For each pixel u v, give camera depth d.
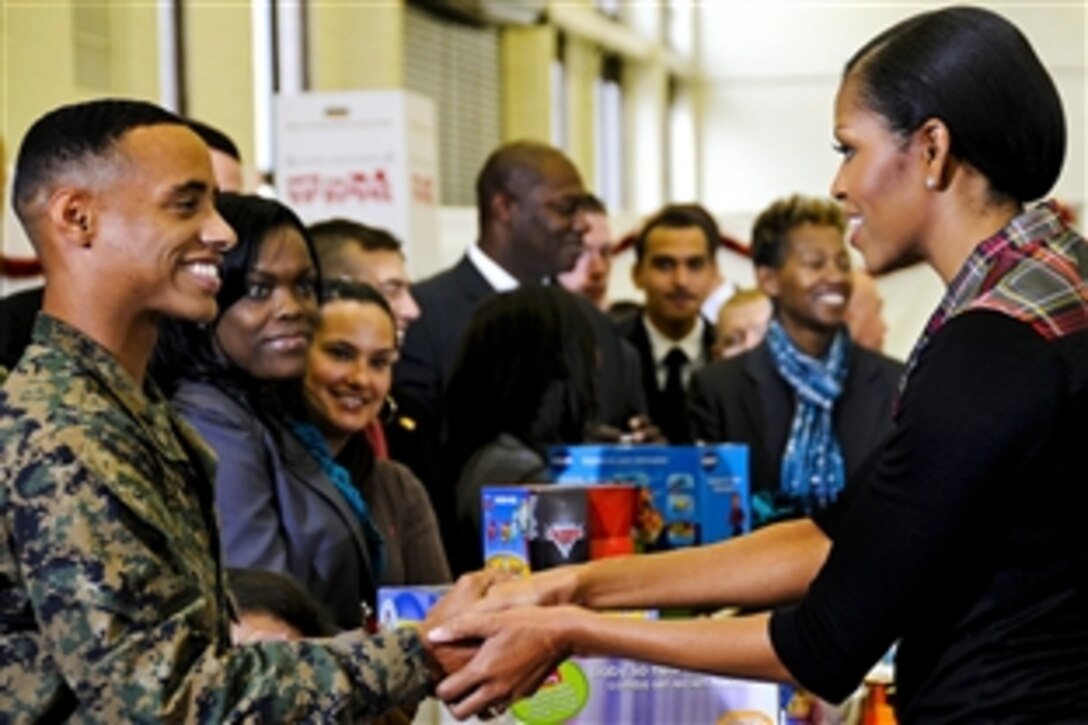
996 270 2.21
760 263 4.97
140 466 2.15
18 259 5.36
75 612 2.04
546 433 3.90
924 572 2.15
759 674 2.34
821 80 17.83
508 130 15.01
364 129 6.84
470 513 3.85
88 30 7.04
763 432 4.87
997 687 2.15
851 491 2.65
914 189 2.27
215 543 2.34
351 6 11.10
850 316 7.13
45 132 2.30
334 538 3.27
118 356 2.29
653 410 6.21
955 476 2.12
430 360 5.08
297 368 3.29
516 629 2.44
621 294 8.62
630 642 2.42
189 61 7.84
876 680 2.88
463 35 14.27
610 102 16.91
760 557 2.66
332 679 2.21
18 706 2.07
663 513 3.60
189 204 2.31
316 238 5.02
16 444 2.10
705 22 18.00
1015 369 2.12
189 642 2.11
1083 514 2.14
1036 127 2.24
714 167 18.09
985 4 16.41
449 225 8.36
